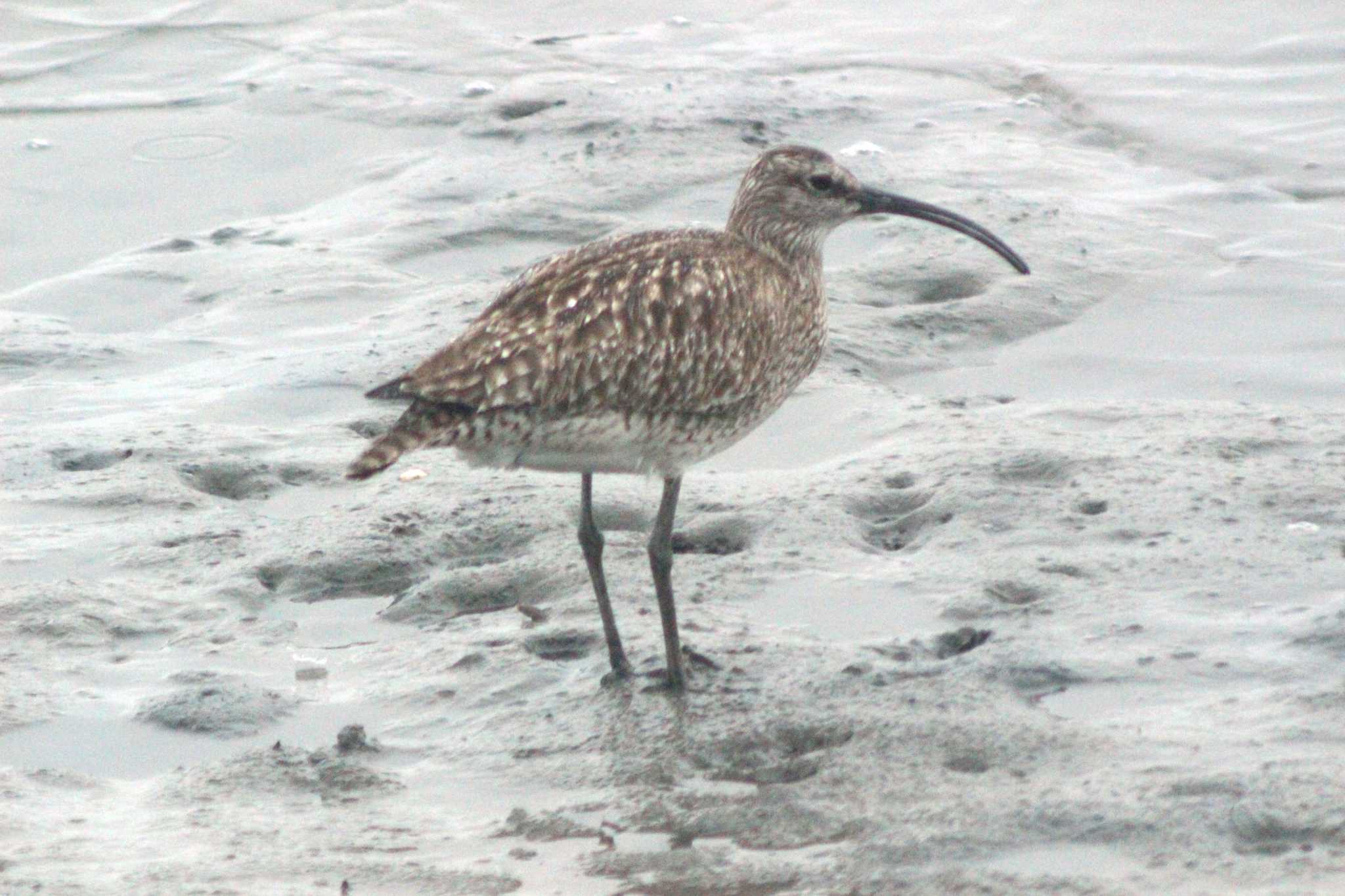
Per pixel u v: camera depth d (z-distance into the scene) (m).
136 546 13.03
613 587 12.16
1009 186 21.53
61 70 26.75
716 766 9.90
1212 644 10.77
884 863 8.69
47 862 8.98
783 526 13.01
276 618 12.09
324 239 20.47
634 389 10.40
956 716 10.05
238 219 21.58
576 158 22.58
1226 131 23.39
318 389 16.20
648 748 10.02
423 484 14.16
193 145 23.92
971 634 11.29
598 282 10.45
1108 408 15.16
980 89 25.59
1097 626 11.10
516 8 30.02
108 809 9.63
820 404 15.62
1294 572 11.66
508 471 14.26
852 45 27.69
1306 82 25.00
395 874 8.84
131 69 26.86
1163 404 15.24
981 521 12.84
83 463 14.73
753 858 8.88
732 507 13.40
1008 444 14.19
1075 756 9.55
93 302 18.98
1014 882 8.40
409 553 12.88
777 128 23.78
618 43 28.14
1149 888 8.27
